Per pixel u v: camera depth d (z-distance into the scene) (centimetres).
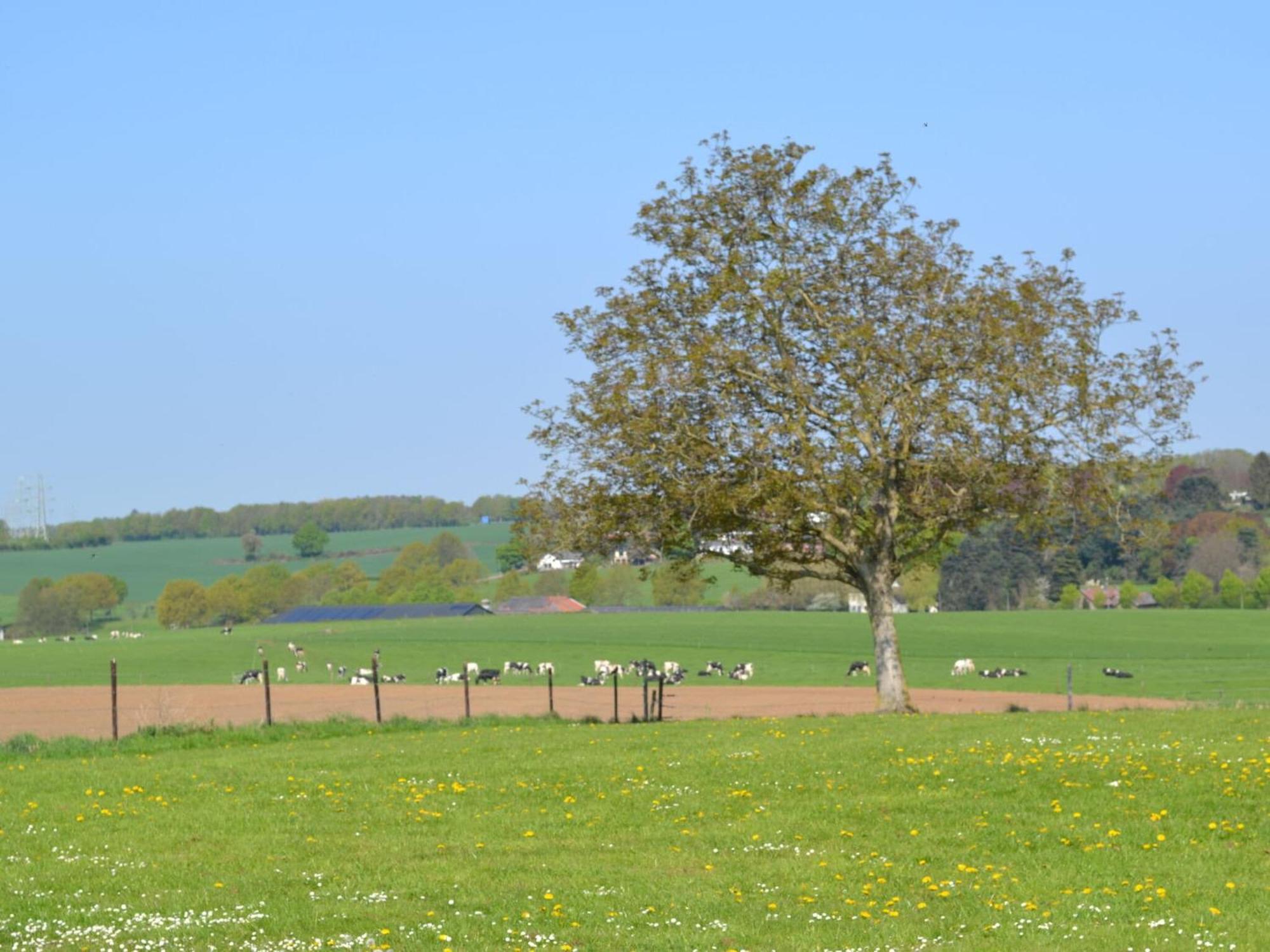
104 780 3794
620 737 4688
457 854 2722
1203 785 3111
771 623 19038
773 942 2005
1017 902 2219
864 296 5806
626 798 3325
